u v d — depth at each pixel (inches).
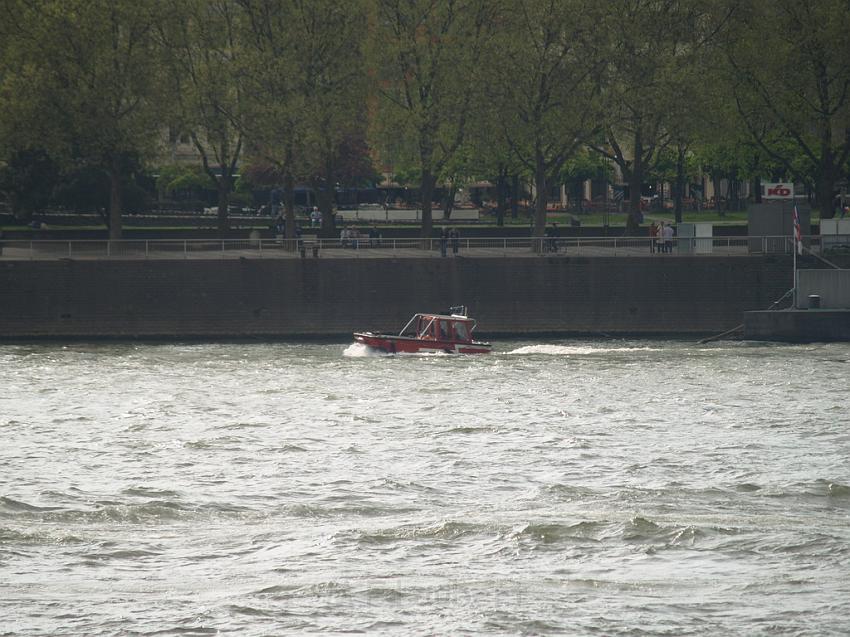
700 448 7258.9
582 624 4534.9
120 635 4453.7
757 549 5334.6
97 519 5846.5
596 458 7037.4
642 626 4512.8
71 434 7746.1
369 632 4485.7
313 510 6003.9
